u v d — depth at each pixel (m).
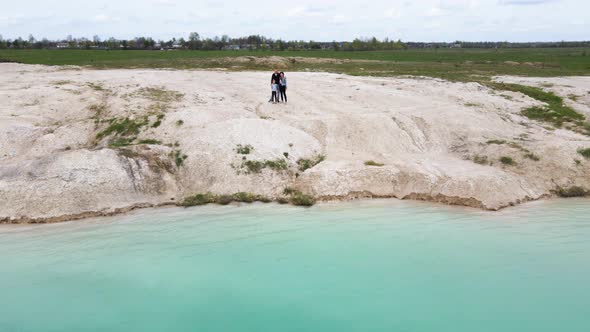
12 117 22.27
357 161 19.91
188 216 16.89
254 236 15.17
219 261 13.61
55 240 14.96
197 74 36.31
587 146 19.66
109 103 24.67
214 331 10.67
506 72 44.25
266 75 37.31
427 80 35.91
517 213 16.56
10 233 15.45
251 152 19.91
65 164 18.06
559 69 48.94
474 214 16.56
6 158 19.69
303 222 16.22
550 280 12.45
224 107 24.92
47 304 11.72
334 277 12.76
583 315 11.10
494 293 11.95
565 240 14.41
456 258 13.56
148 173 18.73
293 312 11.38
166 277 12.82
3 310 11.48
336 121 23.08
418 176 18.62
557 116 25.80
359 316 11.16
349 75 38.97
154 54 73.94
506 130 23.50
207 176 19.09
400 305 11.59
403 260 13.52
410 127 23.08
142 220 16.53
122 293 12.16
